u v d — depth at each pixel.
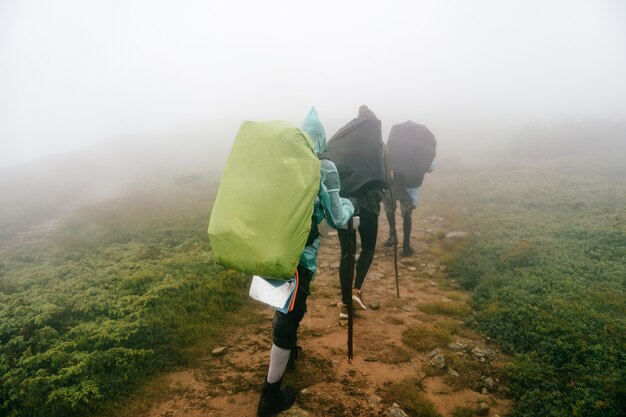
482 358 3.48
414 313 4.47
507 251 6.07
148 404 2.96
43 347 3.78
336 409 2.81
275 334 2.57
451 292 5.14
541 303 4.16
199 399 3.00
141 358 3.43
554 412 2.61
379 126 4.23
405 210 6.62
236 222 2.14
